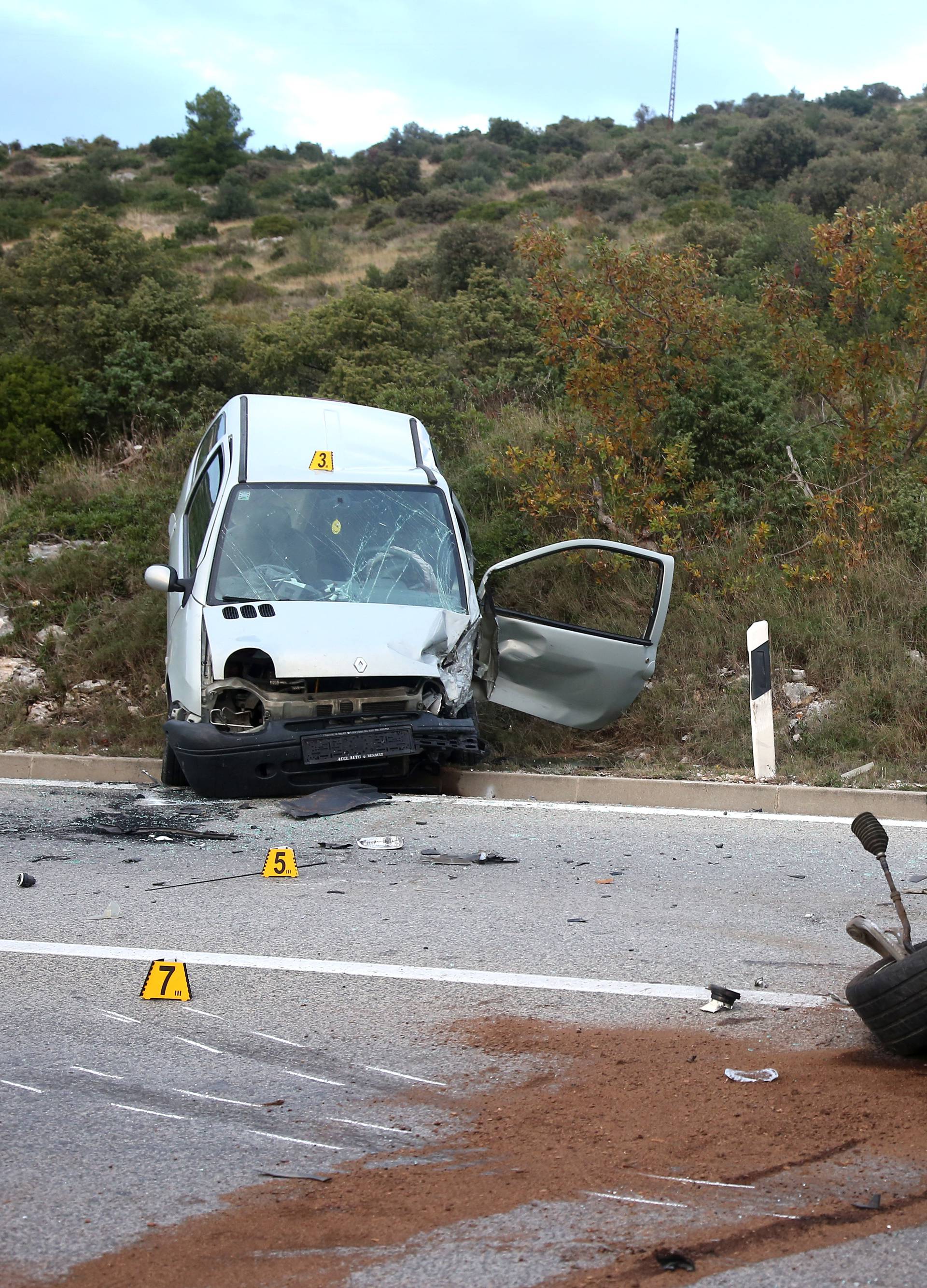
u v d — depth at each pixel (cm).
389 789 922
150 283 1833
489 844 755
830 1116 373
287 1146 365
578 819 832
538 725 1058
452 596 931
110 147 8312
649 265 1302
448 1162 352
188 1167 353
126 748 1044
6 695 1155
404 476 998
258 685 849
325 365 1805
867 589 1160
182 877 677
